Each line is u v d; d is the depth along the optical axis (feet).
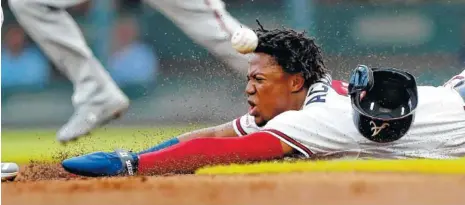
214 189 53.67
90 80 92.17
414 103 59.93
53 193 55.26
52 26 89.92
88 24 141.90
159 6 88.33
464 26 138.10
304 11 134.92
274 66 62.85
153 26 141.79
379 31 136.36
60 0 88.79
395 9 136.98
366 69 59.00
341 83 65.05
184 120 131.23
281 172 59.11
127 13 142.72
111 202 51.03
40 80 149.59
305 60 62.80
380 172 58.29
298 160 61.72
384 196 50.01
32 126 149.07
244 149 61.26
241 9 136.15
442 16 137.69
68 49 90.94
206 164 61.41
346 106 61.52
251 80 63.87
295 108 63.57
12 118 149.07
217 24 87.66
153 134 109.60
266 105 63.52
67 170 60.03
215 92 110.32
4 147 111.04
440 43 137.59
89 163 59.72
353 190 52.13
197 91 123.44
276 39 62.44
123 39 142.51
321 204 48.08
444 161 60.64
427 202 48.01
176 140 66.80
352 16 135.64
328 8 135.64
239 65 88.43
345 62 119.14
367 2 135.74
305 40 63.05
